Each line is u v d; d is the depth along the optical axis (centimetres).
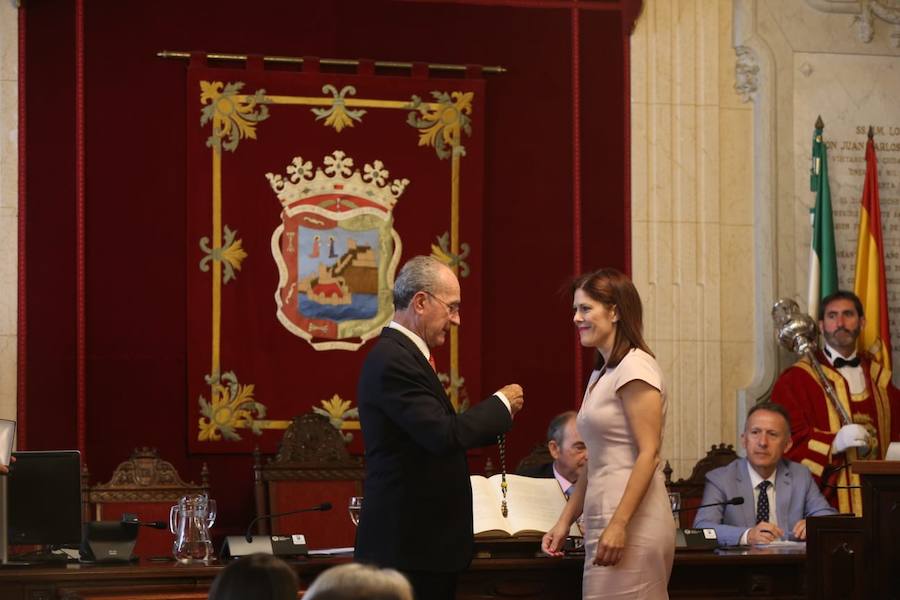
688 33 1174
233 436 1080
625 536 615
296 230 1102
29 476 691
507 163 1140
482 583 696
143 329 1077
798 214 1172
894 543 631
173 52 1091
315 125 1109
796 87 1181
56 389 1060
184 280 1087
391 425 626
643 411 624
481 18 1141
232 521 1077
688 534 753
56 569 652
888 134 1187
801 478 884
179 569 656
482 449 1112
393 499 623
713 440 1151
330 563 674
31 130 1070
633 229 1152
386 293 1112
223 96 1095
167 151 1090
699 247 1164
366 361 638
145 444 1070
